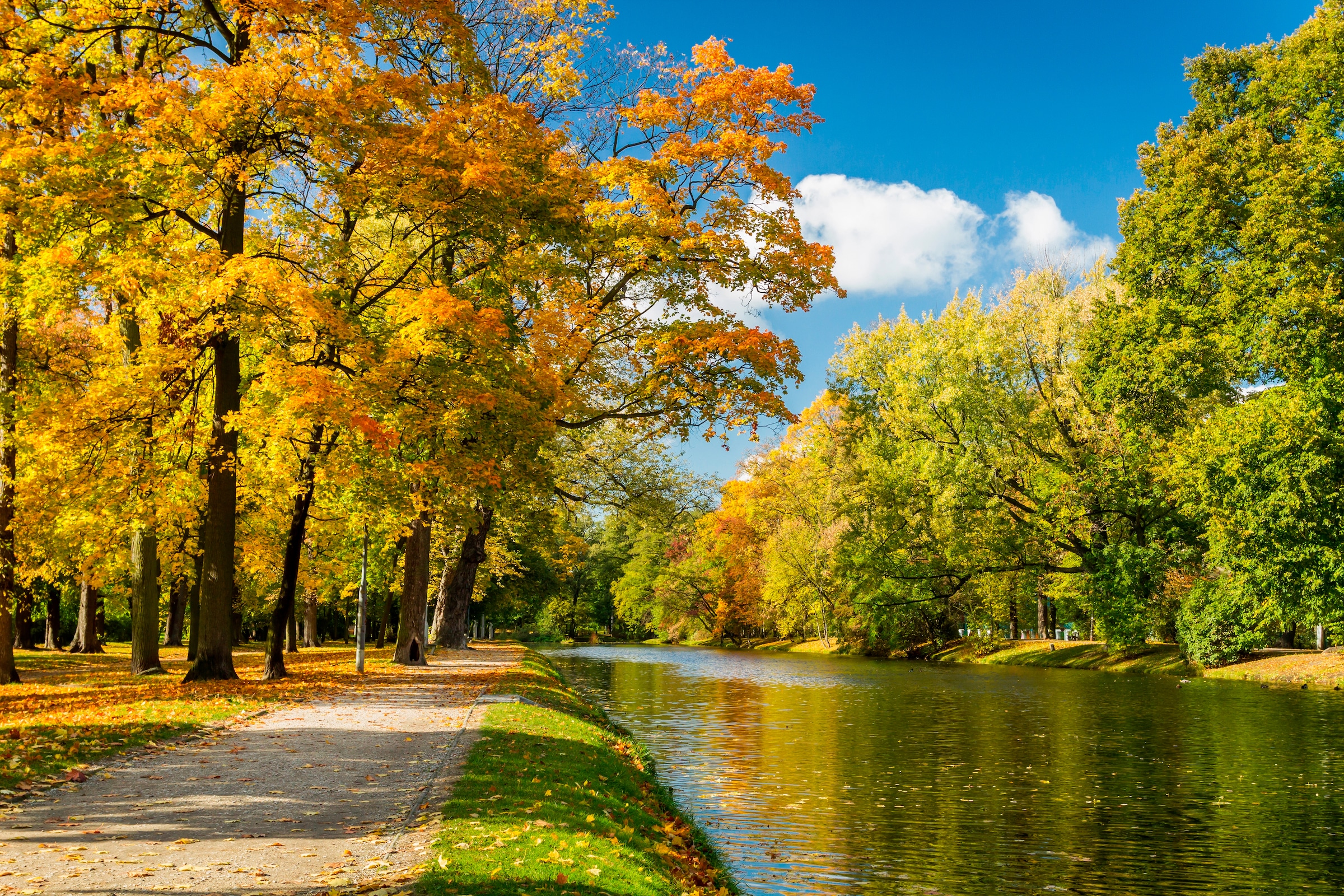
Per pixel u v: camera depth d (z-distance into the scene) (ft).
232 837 23.12
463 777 30.89
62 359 81.82
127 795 27.68
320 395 50.75
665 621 304.30
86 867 20.12
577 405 71.87
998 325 144.87
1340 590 99.30
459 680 73.20
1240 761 56.08
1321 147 103.71
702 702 90.58
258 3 53.42
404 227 80.74
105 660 105.81
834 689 106.01
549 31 81.25
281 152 57.41
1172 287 121.29
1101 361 127.75
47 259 52.90
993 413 144.25
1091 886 31.91
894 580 163.63
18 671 84.64
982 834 38.60
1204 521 122.11
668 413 72.38
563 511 117.29
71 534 70.08
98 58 65.41
